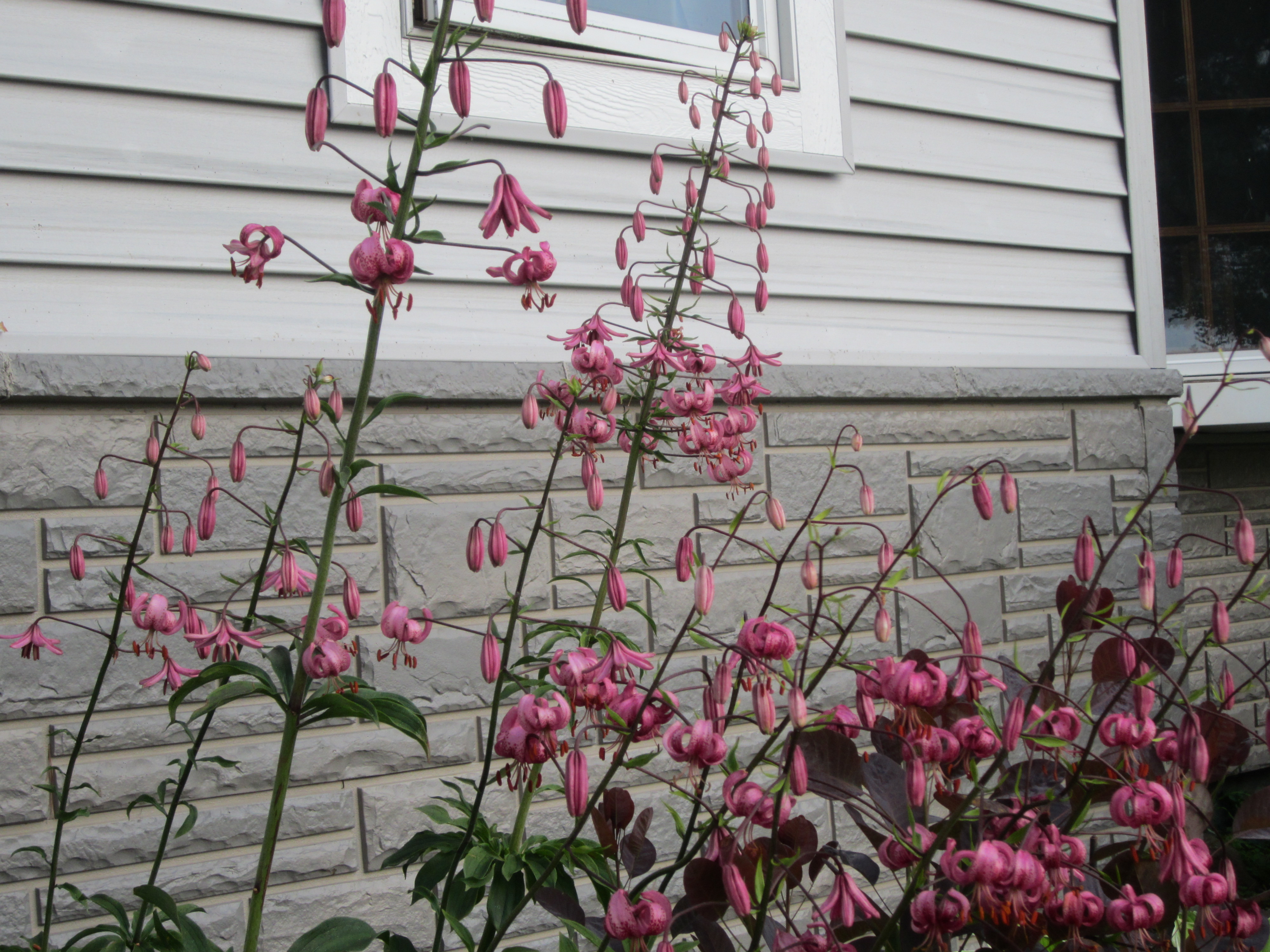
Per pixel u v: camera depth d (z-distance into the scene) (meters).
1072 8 4.55
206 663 2.79
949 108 4.22
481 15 1.64
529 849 1.91
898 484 3.93
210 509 2.01
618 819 1.84
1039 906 1.45
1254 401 5.07
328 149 3.14
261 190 3.07
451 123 3.26
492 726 1.75
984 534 4.09
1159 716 1.69
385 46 3.19
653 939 1.45
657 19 3.68
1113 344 4.62
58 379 2.69
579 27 1.74
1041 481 4.24
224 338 2.97
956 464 4.07
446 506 3.14
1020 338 4.39
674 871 1.59
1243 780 5.16
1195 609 5.27
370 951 2.92
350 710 1.67
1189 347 5.51
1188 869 1.44
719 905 1.51
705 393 2.30
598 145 3.48
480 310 3.34
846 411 3.87
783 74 3.84
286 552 1.88
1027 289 4.41
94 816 2.68
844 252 4.00
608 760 3.20
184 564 2.82
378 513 3.06
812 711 1.62
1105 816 2.90
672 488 3.48
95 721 2.70
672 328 2.54
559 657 1.65
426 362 3.15
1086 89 4.60
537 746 1.55
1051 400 4.31
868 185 4.05
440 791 3.06
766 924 1.62
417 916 2.98
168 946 1.88
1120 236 4.66
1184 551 5.29
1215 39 5.61
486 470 3.20
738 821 1.90
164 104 2.95
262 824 2.85
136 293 2.91
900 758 1.81
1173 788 1.48
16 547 2.66
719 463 2.37
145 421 2.82
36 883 2.60
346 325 3.15
